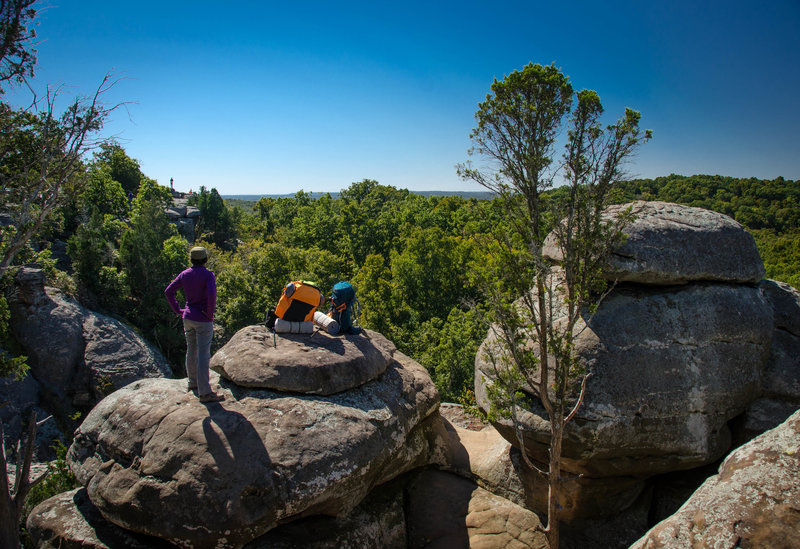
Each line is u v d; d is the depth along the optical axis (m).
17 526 5.61
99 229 39.00
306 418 5.69
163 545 5.12
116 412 6.00
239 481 4.94
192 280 5.72
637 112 5.22
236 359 6.46
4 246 6.59
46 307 25.75
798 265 43.78
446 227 64.50
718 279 6.73
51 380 24.80
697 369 6.34
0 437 5.50
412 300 39.78
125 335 28.56
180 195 81.12
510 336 5.90
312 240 61.38
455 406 11.20
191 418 5.53
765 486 3.23
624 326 6.40
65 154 6.41
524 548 6.51
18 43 5.71
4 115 6.09
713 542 3.13
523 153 5.50
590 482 6.94
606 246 5.57
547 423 6.37
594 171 5.47
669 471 6.70
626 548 6.74
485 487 7.75
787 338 7.12
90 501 5.78
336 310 7.49
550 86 5.33
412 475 7.61
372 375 6.84
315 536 5.54
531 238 5.50
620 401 6.11
